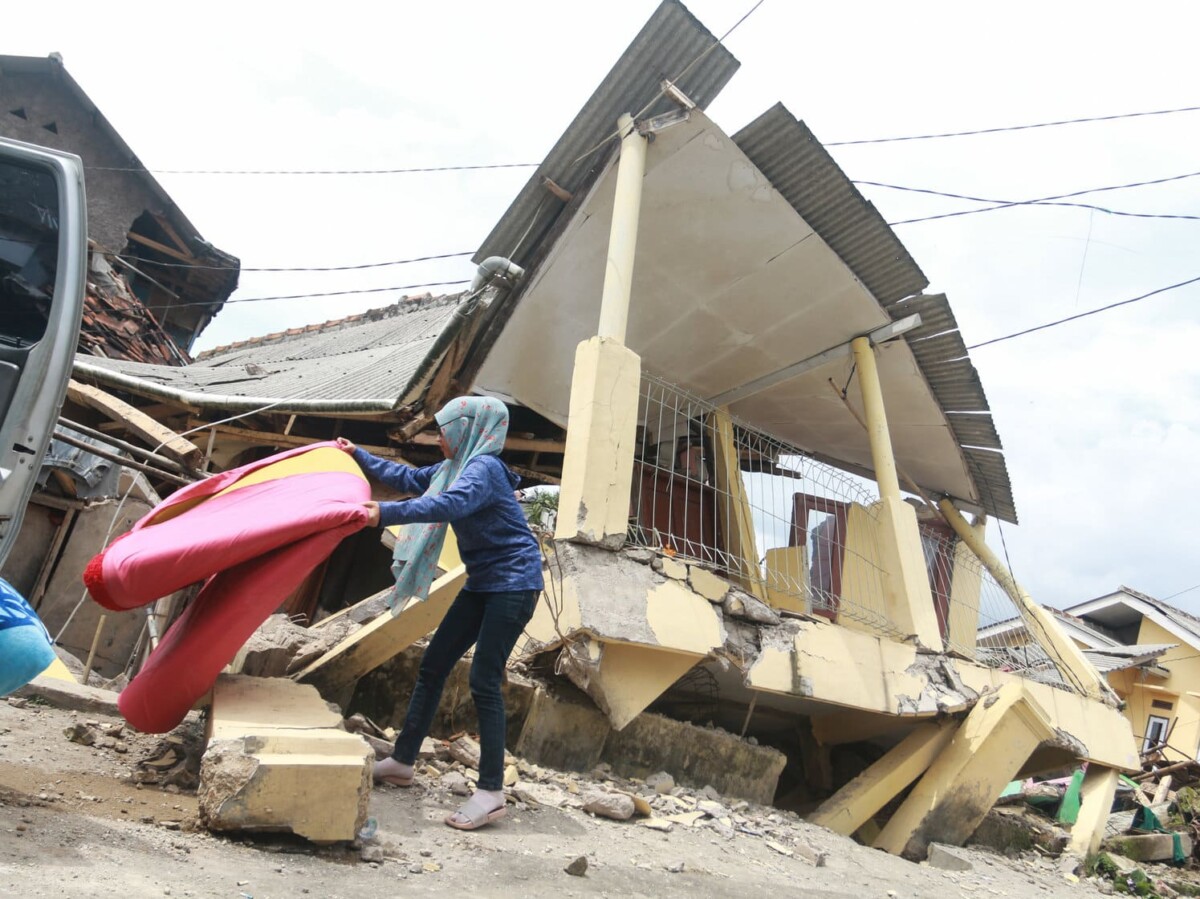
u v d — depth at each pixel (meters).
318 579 8.88
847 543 7.75
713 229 7.31
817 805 7.36
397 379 7.70
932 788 6.60
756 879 3.90
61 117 17.47
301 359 13.12
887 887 4.59
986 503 10.59
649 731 5.54
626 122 6.41
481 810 3.48
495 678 3.63
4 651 2.56
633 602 5.27
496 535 3.71
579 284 7.23
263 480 3.83
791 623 6.14
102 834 2.53
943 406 9.44
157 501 7.21
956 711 6.90
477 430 3.81
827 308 8.09
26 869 2.07
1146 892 7.70
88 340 12.70
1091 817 8.34
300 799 2.79
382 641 4.54
